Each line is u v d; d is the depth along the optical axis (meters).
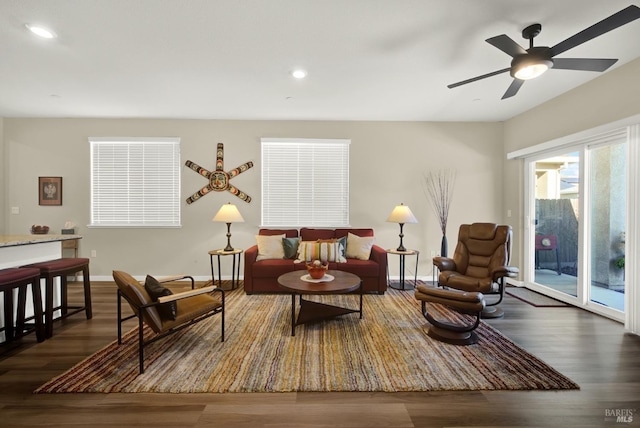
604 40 2.33
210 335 2.54
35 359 2.16
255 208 4.54
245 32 2.24
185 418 1.58
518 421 1.56
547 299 3.62
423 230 4.61
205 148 4.50
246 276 3.74
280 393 1.79
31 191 4.39
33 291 2.39
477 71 2.88
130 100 3.67
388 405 1.69
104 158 4.44
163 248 4.49
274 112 4.16
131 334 2.57
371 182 4.59
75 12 2.00
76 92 3.41
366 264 3.75
